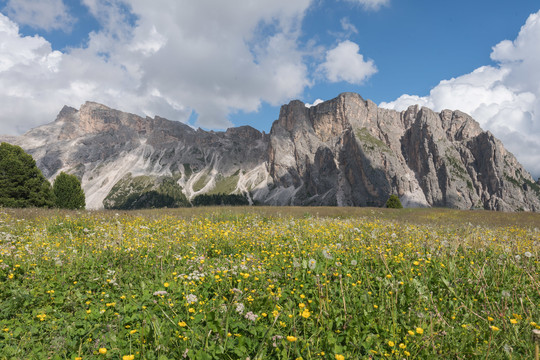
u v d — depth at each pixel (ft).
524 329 13.26
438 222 84.64
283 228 39.34
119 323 13.57
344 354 11.05
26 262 21.63
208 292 17.60
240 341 11.03
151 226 46.91
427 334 12.60
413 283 17.49
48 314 15.08
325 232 36.96
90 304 16.17
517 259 23.31
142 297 16.11
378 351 11.44
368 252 25.81
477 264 22.22
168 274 20.47
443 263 23.15
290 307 14.35
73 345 11.90
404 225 50.60
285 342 11.12
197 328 12.74
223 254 28.78
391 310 14.55
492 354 11.37
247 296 16.12
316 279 16.89
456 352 11.35
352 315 14.14
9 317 14.84
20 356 11.30
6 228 37.55
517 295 17.02
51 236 34.32
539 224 86.74
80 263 23.03
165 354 10.80
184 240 32.73
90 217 52.13
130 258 25.31
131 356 9.33
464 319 14.40
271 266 22.97
